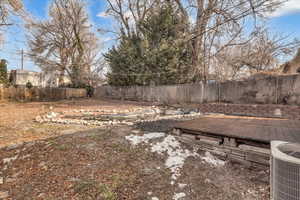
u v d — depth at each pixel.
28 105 11.19
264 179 2.52
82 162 2.91
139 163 2.93
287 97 6.28
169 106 10.17
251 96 7.48
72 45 20.00
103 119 6.54
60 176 2.58
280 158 1.20
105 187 2.30
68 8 18.25
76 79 19.34
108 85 17.23
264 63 11.89
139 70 13.34
